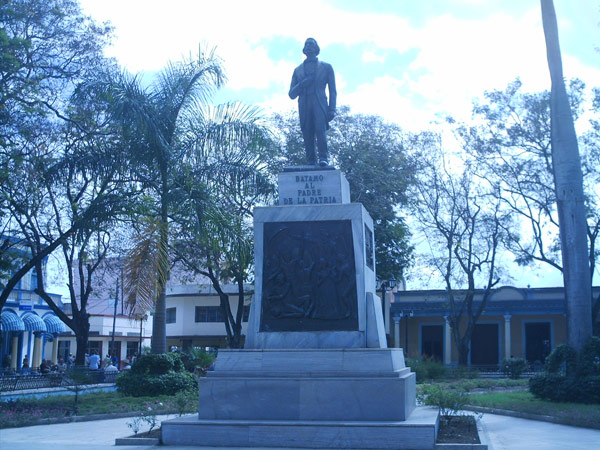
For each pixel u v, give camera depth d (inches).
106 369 974.4
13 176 665.0
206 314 1815.9
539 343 1556.3
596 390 641.0
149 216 598.9
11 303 1349.7
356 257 444.1
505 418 568.7
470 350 1593.3
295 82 516.4
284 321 442.9
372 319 438.0
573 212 725.3
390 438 365.1
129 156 637.9
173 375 713.0
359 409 391.9
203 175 663.8
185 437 390.3
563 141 739.4
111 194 644.1
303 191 475.8
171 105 668.7
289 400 400.8
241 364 420.8
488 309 1557.6
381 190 1122.7
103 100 650.2
